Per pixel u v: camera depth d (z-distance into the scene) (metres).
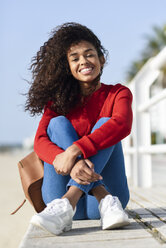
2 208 4.67
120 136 1.69
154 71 3.81
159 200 2.65
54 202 1.56
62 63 1.98
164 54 3.13
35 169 1.83
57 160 1.64
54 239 1.43
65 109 1.96
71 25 1.99
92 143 1.62
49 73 2.00
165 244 1.29
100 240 1.38
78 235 1.49
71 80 2.00
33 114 2.11
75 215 1.86
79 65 1.91
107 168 1.81
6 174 11.11
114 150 1.79
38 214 1.48
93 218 1.86
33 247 1.30
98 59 1.95
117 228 1.59
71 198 1.57
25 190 1.81
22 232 3.22
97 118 1.95
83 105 1.97
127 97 1.91
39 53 2.11
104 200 1.59
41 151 1.74
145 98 3.86
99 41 2.03
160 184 4.24
